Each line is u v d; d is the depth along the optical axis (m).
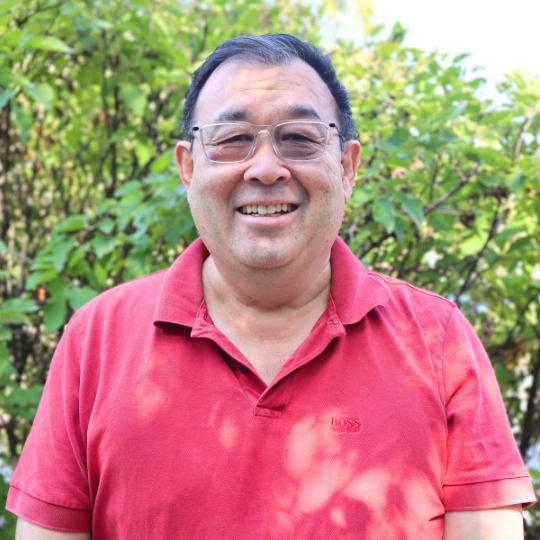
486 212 2.52
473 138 2.37
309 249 1.31
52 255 2.46
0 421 2.96
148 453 1.24
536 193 2.32
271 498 1.20
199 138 1.35
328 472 1.21
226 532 1.19
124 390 1.29
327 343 1.30
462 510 1.25
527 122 2.36
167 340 1.34
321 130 1.31
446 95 2.48
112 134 3.18
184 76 2.77
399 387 1.28
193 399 1.27
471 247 2.56
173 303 1.36
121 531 1.25
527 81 2.43
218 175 1.29
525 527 2.65
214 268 1.46
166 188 2.26
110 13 2.98
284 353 1.37
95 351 1.39
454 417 1.29
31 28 2.65
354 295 1.38
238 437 1.23
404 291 1.47
